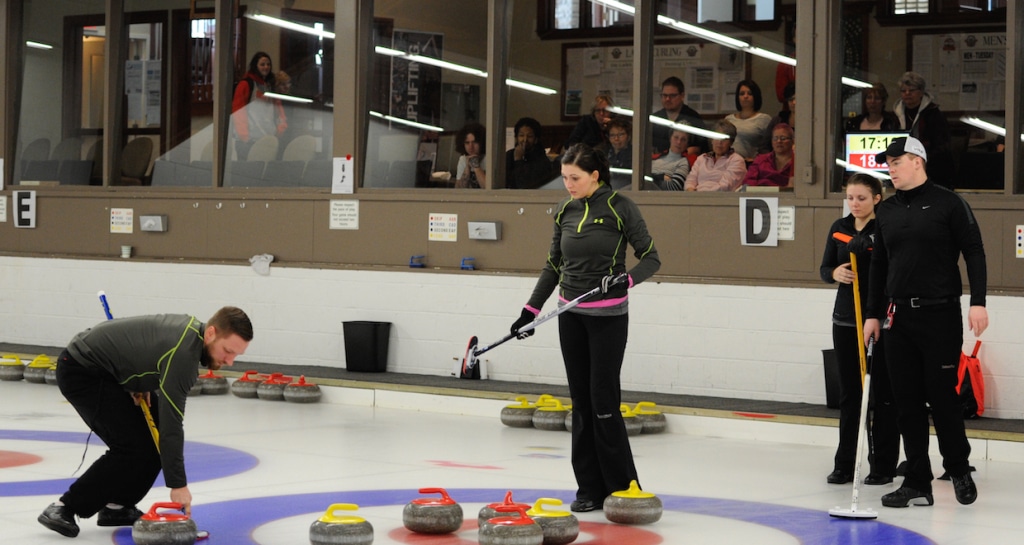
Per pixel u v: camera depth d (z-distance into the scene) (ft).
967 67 35.86
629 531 21.04
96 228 50.29
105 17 50.49
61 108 52.16
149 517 18.86
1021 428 31.27
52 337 50.72
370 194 44.29
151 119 50.11
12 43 52.75
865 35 36.99
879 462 26.32
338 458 28.84
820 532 21.16
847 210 35.91
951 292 22.99
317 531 18.86
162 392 18.40
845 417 26.37
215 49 47.78
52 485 24.25
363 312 44.06
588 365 22.45
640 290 38.91
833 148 36.88
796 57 36.99
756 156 38.24
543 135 42.11
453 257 42.70
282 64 46.85
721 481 26.66
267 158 47.32
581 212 22.39
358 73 44.78
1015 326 33.35
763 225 37.17
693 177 39.19
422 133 44.29
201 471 26.63
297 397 39.75
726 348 37.50
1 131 52.60
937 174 36.24
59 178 52.26
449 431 33.96
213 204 47.57
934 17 36.14
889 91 36.76
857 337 25.79
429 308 42.68
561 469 27.66
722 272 37.93
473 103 43.19
